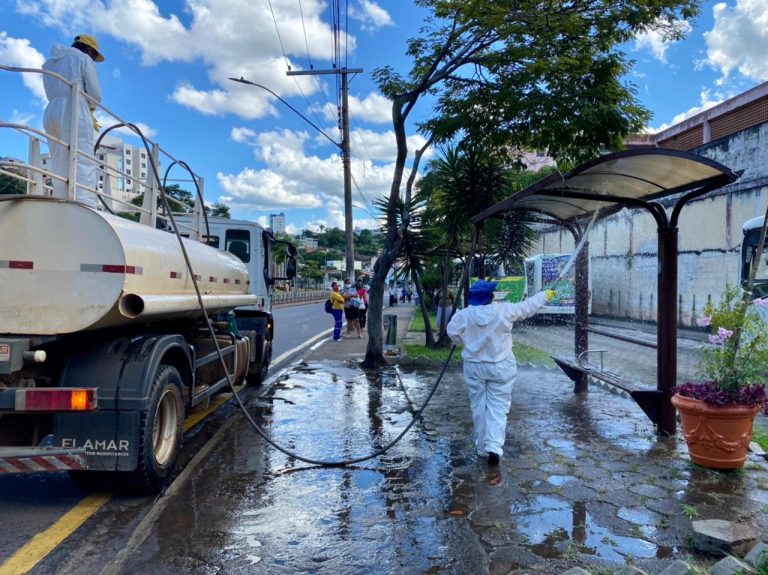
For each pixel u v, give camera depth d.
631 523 3.99
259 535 3.86
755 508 4.21
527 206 7.63
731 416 4.84
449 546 3.69
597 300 24.36
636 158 5.22
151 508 4.35
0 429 4.31
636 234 20.98
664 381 6.12
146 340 4.64
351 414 7.36
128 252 4.15
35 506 4.40
